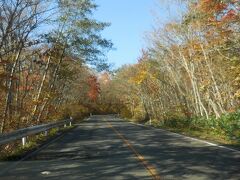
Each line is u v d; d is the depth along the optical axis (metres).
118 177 12.22
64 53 39.44
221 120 30.70
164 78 57.38
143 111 76.38
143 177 12.18
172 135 31.27
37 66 39.69
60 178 12.20
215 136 29.00
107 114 143.75
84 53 41.00
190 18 27.64
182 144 22.98
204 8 25.94
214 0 25.02
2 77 23.50
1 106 26.92
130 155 17.81
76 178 12.15
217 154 17.89
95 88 113.25
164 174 12.69
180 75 48.53
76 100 90.19
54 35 35.03
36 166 14.83
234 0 24.64
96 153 18.89
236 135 25.56
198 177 12.13
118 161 15.86
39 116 35.25
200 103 39.53
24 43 25.44
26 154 18.98
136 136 30.36
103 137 29.80
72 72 45.34
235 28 28.16
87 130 40.84
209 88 38.50
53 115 44.91
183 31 37.62
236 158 16.48
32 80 37.09
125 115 96.19
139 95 77.25
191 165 14.59
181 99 51.31
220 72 35.72
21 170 13.90
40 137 28.20
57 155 18.36
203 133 32.50
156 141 25.31
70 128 44.25
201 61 38.22
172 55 44.16
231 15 26.12
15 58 25.81
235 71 29.73
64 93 65.62
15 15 24.61
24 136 21.61
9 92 24.88
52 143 24.91
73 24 35.91
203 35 33.50
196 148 20.62
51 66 38.28
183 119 43.50
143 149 20.38
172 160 15.99
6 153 19.00
